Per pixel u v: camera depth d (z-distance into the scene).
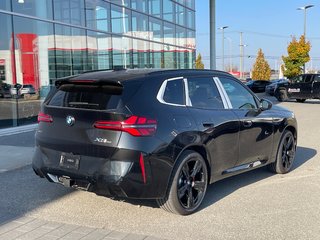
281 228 4.60
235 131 5.73
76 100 4.93
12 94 14.35
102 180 4.54
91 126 4.64
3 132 12.27
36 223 4.79
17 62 14.73
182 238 4.34
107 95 4.73
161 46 25.19
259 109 6.43
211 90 5.65
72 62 17.66
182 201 5.01
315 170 7.33
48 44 16.27
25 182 6.51
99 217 4.97
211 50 19.00
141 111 4.62
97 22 19.20
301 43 44.31
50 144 4.99
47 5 16.17
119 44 20.89
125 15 21.34
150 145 4.57
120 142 4.49
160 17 24.94
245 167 6.11
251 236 4.38
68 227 4.66
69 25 17.36
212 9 18.69
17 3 14.70
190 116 5.09
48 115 5.08
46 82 16.17
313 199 5.63
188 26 29.02
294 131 7.34
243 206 5.37
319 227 4.62
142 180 4.54
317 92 24.75
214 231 4.53
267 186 6.29
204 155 5.27
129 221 4.84
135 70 5.31
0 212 5.16
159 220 4.86
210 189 6.14
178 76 5.26
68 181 4.83
